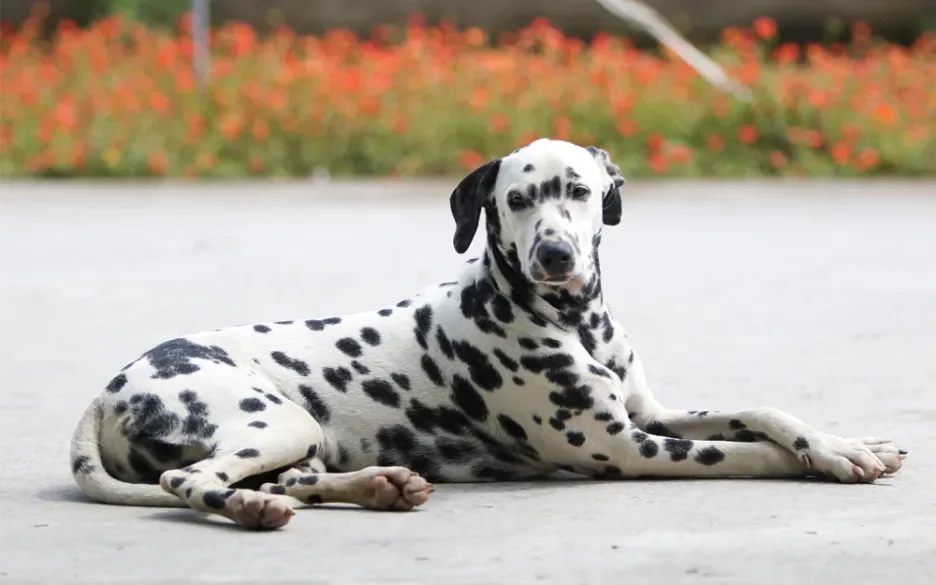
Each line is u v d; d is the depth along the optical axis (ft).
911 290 50.01
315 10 126.62
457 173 98.32
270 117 99.50
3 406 32.48
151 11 133.08
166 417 23.85
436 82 102.12
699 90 102.42
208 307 47.01
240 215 76.89
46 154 97.40
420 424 25.45
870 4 123.75
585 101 99.40
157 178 97.40
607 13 124.57
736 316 44.98
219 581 18.83
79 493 24.53
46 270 56.95
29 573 19.33
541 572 19.02
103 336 42.06
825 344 39.73
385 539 20.99
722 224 71.56
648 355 38.34
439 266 55.77
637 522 21.76
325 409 25.27
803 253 60.18
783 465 24.61
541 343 24.70
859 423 29.71
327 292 49.60
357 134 99.50
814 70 107.76
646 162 97.55
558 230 24.35
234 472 22.93
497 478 25.68
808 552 19.83
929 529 21.01
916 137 98.27
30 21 117.91
